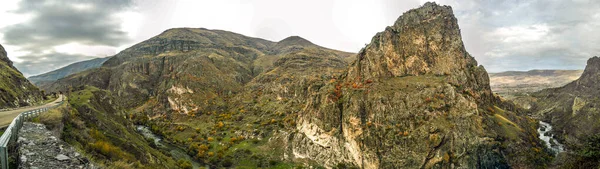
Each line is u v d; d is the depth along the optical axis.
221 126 156.00
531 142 105.88
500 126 104.06
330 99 116.44
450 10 132.75
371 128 100.25
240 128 151.25
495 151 91.88
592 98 150.75
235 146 128.50
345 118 107.06
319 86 140.88
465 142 91.56
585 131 126.00
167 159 87.00
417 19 132.25
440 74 117.69
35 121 35.28
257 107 182.00
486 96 121.38
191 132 155.38
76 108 71.12
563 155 72.50
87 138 42.25
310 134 115.81
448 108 99.88
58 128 37.31
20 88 82.19
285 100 176.88
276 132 133.25
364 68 124.44
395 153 93.38
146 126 176.75
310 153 112.12
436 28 127.44
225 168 108.56
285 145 121.38
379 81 116.31
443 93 104.19
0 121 39.94
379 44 129.50
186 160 105.25
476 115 98.88
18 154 22.33
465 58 126.00
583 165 43.75
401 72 121.94
